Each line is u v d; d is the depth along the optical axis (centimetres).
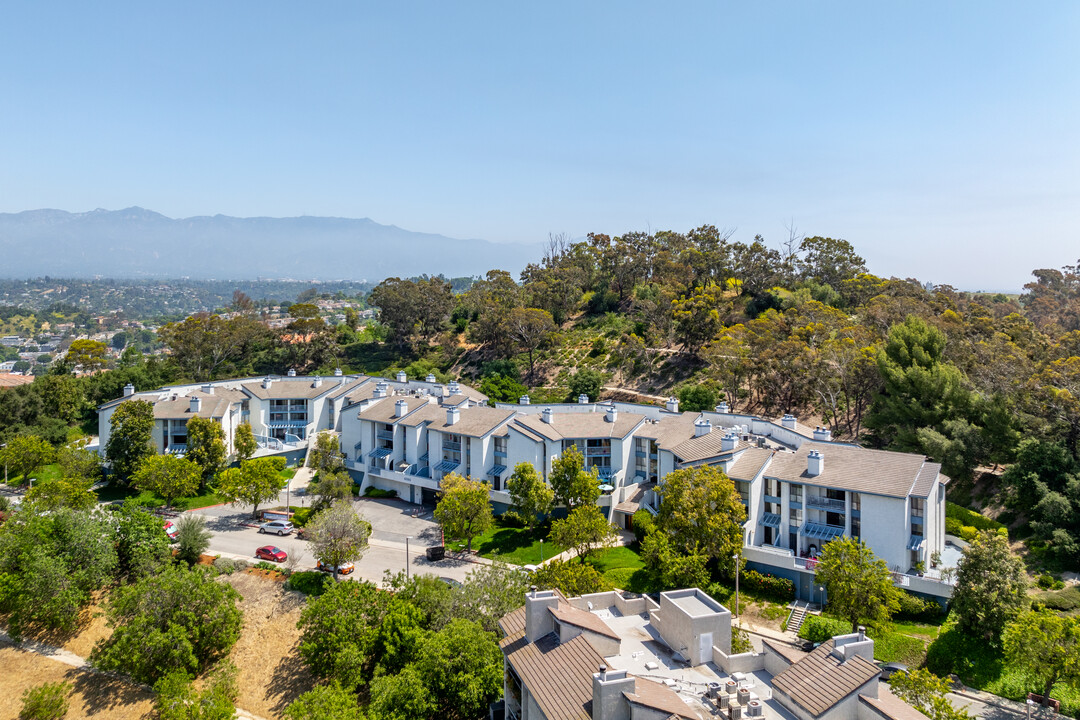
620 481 8312
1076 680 4634
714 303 14100
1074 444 7525
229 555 7475
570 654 3603
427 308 18388
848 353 10156
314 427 11512
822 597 6050
